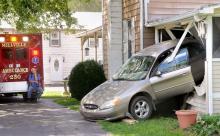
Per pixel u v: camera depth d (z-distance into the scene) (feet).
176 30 57.31
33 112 55.83
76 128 42.52
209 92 43.52
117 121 45.32
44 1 62.39
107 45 70.38
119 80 48.52
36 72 69.92
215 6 41.68
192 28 47.78
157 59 47.19
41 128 43.01
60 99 72.49
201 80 46.96
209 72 43.62
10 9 58.80
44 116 51.70
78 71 66.85
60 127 43.39
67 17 71.56
